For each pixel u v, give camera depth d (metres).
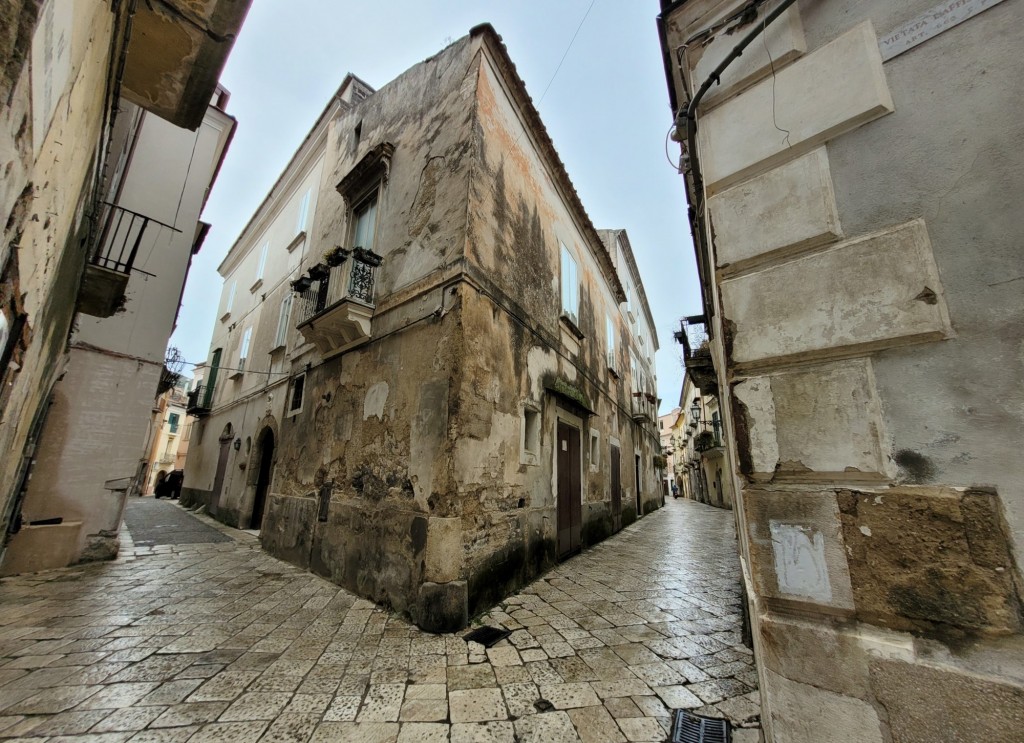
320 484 5.87
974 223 1.47
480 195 5.12
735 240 2.01
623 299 13.42
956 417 1.39
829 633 1.48
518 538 5.09
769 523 1.68
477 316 4.74
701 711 2.39
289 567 5.76
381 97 7.69
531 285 6.35
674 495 36.38
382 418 5.06
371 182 6.80
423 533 3.97
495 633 3.58
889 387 1.53
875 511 1.47
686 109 2.40
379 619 3.84
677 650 3.24
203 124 8.52
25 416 3.35
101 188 4.15
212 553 6.57
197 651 3.05
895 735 1.30
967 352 1.41
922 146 1.64
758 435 1.76
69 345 5.46
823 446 1.61
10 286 1.59
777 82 2.08
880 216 1.66
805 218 1.82
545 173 7.63
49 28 1.23
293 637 3.38
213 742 2.04
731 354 1.91
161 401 27.72
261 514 9.43
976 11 1.63
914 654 1.32
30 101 1.22
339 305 5.51
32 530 5.33
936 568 1.33
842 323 1.65
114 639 3.20
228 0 2.73
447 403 4.26
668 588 5.09
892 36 1.80
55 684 2.51
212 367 14.21
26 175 1.39
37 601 4.04
